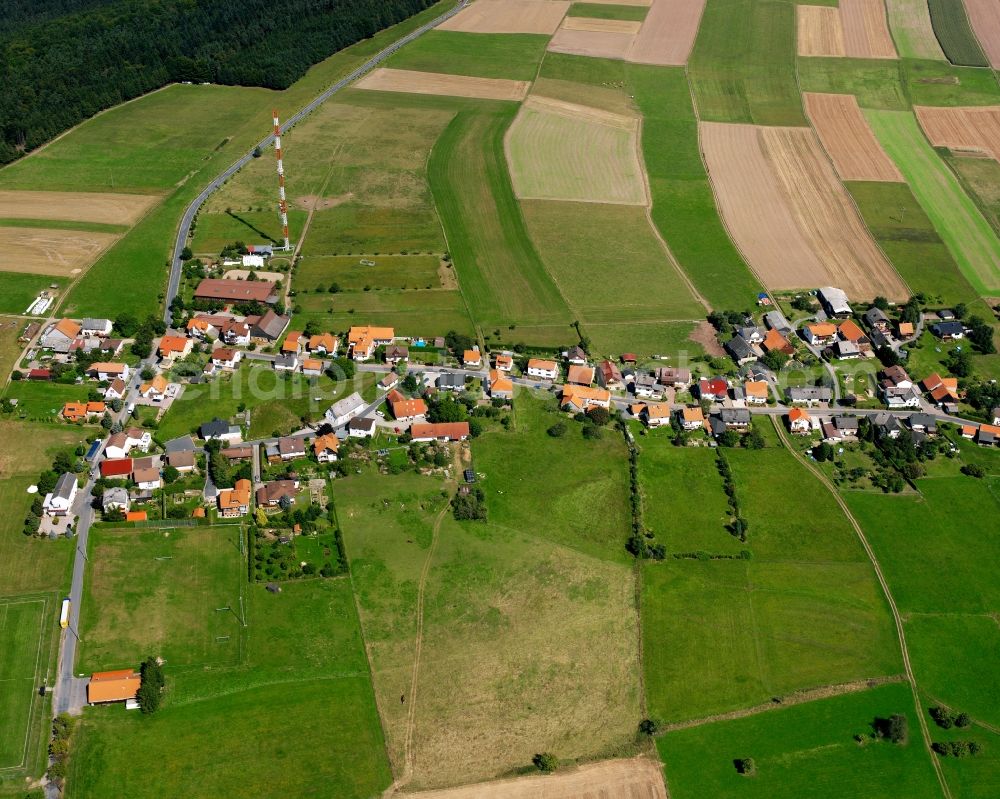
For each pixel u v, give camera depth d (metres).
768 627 145.50
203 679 133.12
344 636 140.50
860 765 127.31
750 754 127.88
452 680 135.25
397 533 157.38
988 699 137.25
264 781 121.56
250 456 171.12
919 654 143.00
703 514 165.38
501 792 121.56
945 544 161.50
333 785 121.62
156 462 168.75
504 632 142.38
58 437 174.12
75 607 141.88
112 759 122.81
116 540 153.50
